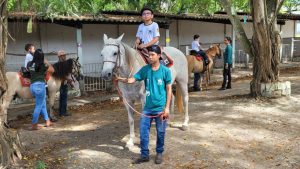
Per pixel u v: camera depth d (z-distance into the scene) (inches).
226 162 226.7
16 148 227.6
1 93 221.3
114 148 257.0
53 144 272.4
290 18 799.7
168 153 243.4
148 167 221.3
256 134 282.7
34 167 218.5
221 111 356.5
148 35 253.1
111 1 671.8
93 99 467.8
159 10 746.8
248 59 753.6
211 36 776.9
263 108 363.9
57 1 370.0
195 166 221.6
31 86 311.1
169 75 215.0
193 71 504.7
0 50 219.6
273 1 398.3
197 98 453.1
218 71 709.9
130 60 238.4
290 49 872.9
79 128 323.3
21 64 513.3
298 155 236.7
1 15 219.5
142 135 223.5
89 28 596.4
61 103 374.6
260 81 404.2
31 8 293.1
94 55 605.6
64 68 353.1
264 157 234.4
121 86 243.8
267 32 389.1
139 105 421.1
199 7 669.3
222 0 404.8
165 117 216.7
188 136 278.8
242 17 739.4
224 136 278.2
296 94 425.7
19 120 365.1
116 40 226.5
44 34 546.0
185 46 709.3
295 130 291.6
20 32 517.3
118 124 332.2
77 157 239.1
